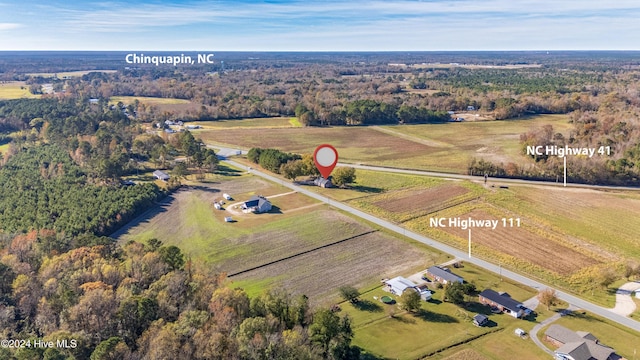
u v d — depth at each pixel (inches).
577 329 3046.3
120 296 2773.1
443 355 2805.1
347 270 3897.6
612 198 5531.5
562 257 4079.7
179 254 3523.6
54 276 3041.3
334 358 2559.1
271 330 2615.7
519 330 3006.9
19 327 2655.0
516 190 5821.9
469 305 3356.3
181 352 2326.5
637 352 2802.7
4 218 4682.6
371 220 4950.8
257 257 4143.7
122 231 4724.4
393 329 3075.8
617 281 3671.3
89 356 2361.0
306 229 4731.8
